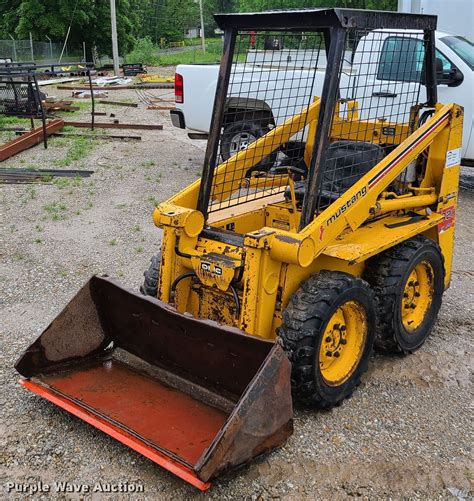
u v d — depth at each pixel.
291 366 3.51
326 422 3.95
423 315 4.86
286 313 3.72
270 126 8.97
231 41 4.04
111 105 18.62
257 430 3.26
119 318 4.25
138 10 68.50
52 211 8.12
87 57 45.00
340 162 4.50
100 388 3.99
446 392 4.34
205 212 4.24
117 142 12.73
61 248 6.91
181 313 3.80
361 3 31.30
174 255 4.12
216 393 3.91
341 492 3.38
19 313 5.43
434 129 4.59
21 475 3.47
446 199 4.92
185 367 4.04
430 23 4.55
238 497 3.33
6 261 6.56
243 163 4.76
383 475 3.51
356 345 4.13
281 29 3.86
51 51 40.25
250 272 3.71
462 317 5.46
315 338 3.68
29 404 4.08
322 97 3.71
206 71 9.92
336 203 3.88
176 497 3.32
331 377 4.00
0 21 45.78
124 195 8.91
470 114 8.54
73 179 9.63
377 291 4.39
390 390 4.33
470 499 3.37
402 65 6.72
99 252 6.82
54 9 43.06
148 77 29.09
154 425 3.63
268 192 5.04
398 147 4.32
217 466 3.12
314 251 3.68
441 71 8.61
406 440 3.81
